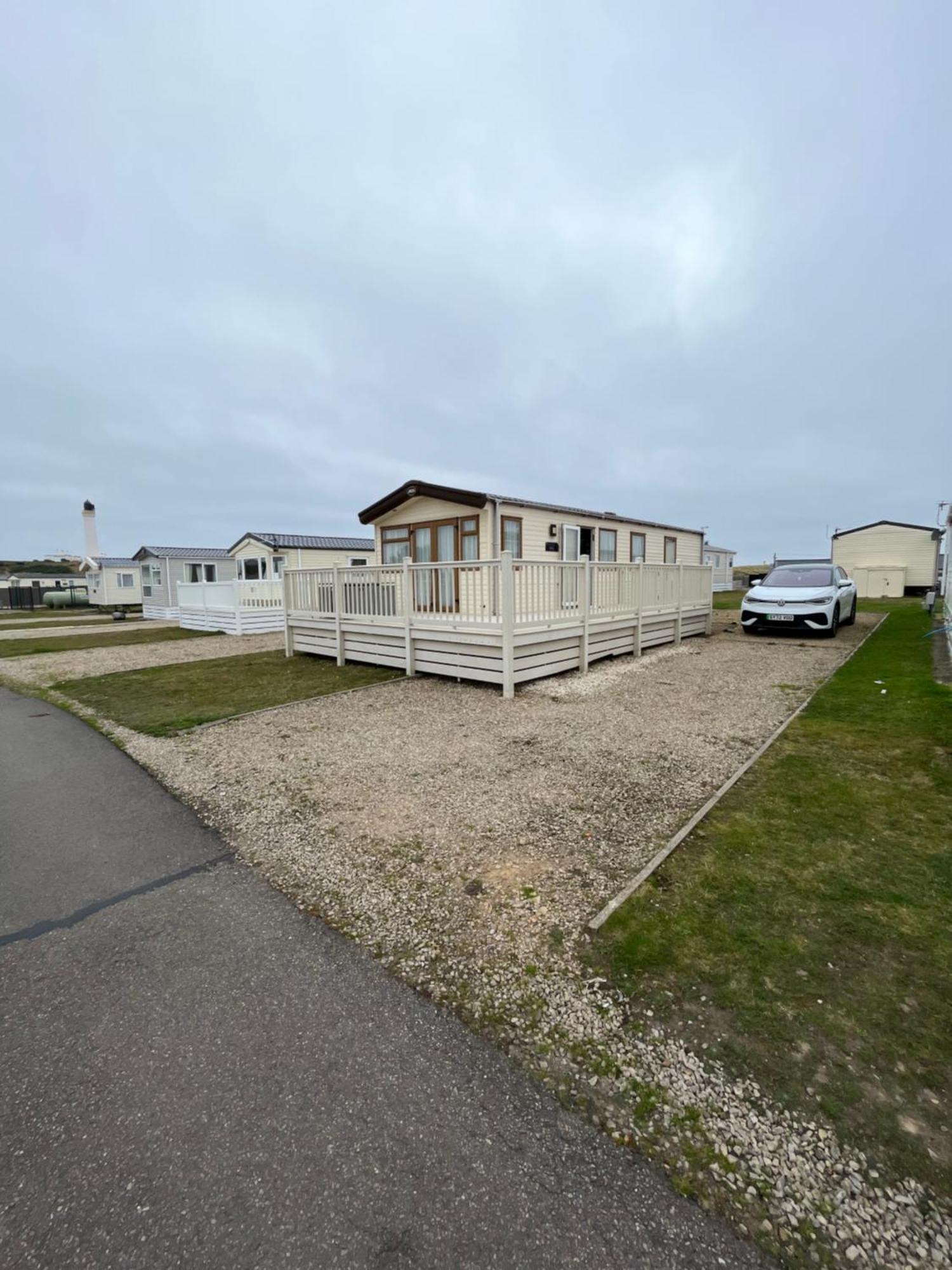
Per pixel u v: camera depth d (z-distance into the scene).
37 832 3.47
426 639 7.74
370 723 5.71
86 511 37.66
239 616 15.10
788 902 2.51
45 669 9.96
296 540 21.81
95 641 14.38
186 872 2.98
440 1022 1.94
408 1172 1.43
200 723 5.89
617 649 8.86
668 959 2.19
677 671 7.88
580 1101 1.63
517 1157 1.47
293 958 2.29
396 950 2.32
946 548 12.37
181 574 24.25
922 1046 1.75
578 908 2.54
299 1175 1.43
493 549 11.14
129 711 6.54
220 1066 1.77
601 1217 1.33
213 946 2.37
